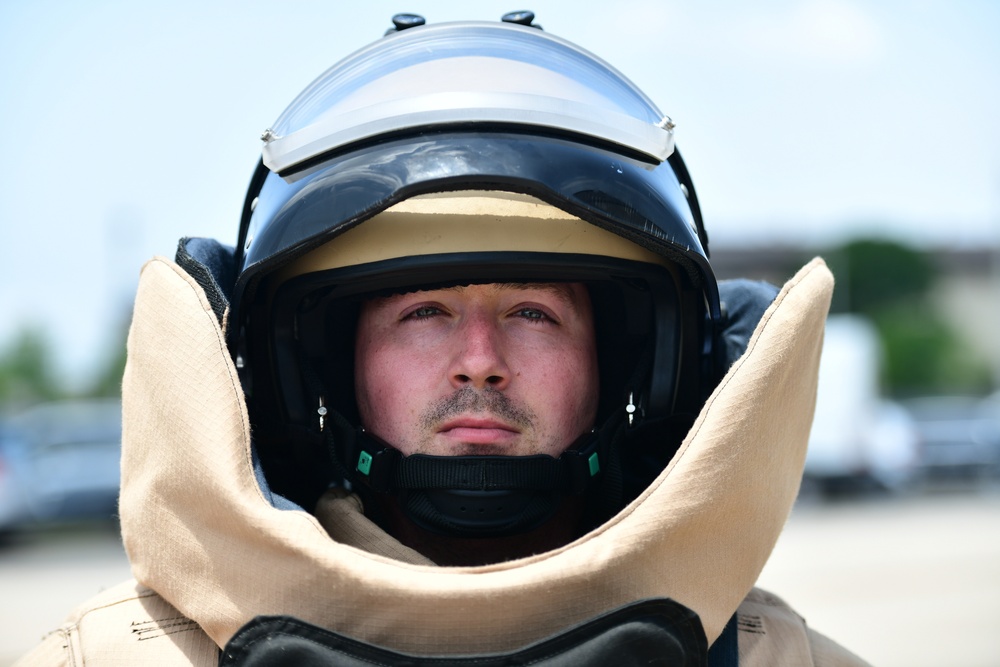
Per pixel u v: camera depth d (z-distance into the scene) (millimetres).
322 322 1353
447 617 1024
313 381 1345
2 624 6934
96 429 13094
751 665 1273
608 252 1286
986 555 10336
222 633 1080
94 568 9930
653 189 1262
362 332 1354
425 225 1233
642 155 1298
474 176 1152
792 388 1187
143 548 1154
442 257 1225
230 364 1151
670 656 1012
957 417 19375
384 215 1244
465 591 1020
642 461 1477
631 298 1377
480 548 1348
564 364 1327
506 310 1315
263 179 1397
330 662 981
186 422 1124
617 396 1431
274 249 1201
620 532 1075
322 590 1035
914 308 35719
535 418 1301
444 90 1228
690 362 1394
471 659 983
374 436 1318
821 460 16438
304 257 1278
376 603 1026
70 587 8703
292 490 1414
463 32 1382
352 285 1286
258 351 1346
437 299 1301
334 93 1304
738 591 1154
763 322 1185
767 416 1150
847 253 36156
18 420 14836
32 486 11938
